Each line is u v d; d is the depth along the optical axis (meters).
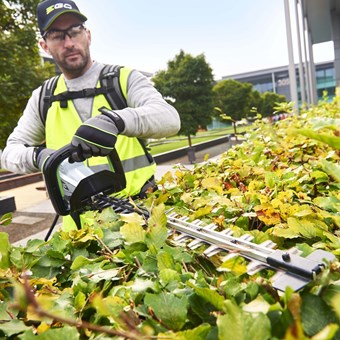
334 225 0.88
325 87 58.84
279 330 0.45
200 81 13.90
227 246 0.71
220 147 17.75
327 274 0.51
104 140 1.15
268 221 0.91
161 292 0.58
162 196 1.19
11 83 7.20
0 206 6.82
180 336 0.44
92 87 1.79
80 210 1.24
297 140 1.71
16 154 1.56
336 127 0.64
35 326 0.64
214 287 0.60
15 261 0.80
